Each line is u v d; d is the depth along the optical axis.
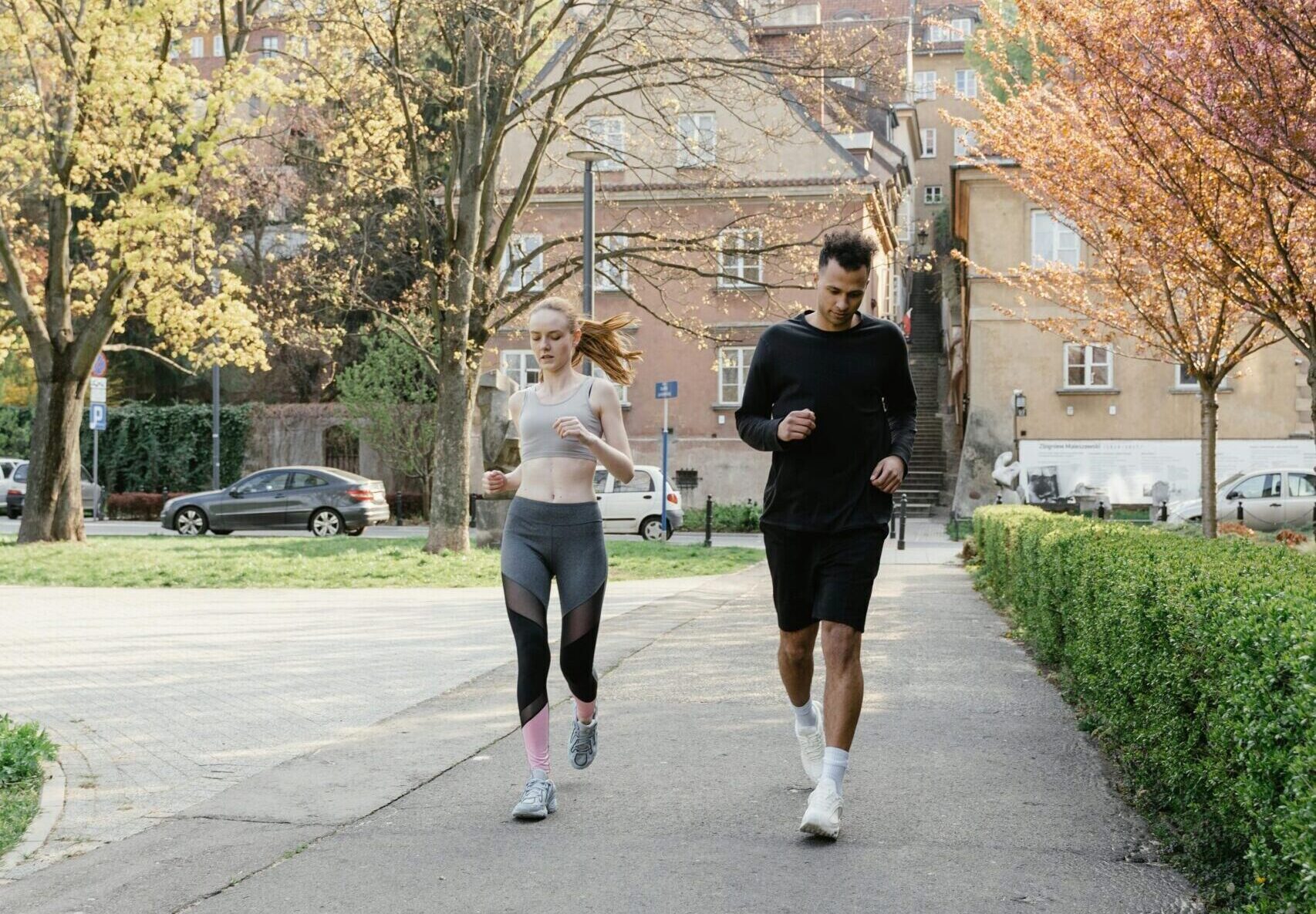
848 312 4.76
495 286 19.61
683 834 4.59
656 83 18.42
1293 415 29.88
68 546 19.75
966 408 34.81
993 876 4.11
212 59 70.12
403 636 10.36
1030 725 6.57
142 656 9.16
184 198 20.48
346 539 23.41
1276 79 7.41
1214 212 9.47
